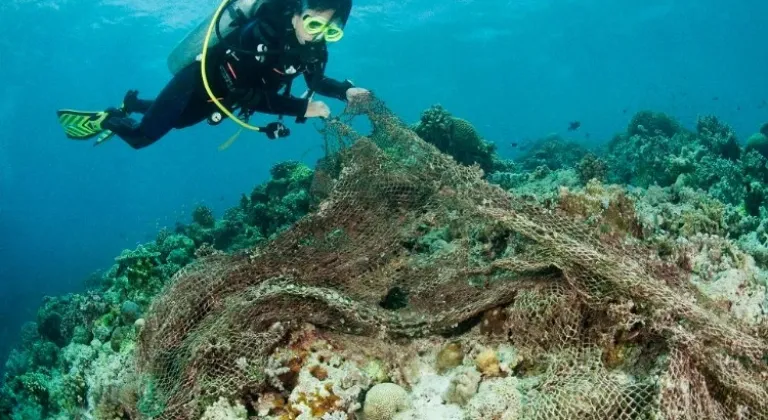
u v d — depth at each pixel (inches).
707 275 144.3
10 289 1496.1
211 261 137.9
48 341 352.8
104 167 3408.0
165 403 107.1
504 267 115.8
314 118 184.9
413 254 143.3
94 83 2175.2
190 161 3703.3
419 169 150.9
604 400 90.6
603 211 146.5
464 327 122.4
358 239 141.7
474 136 390.3
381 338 119.4
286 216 354.9
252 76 168.1
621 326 101.8
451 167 146.3
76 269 1643.7
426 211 147.3
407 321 119.0
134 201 3745.1
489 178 365.4
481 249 135.5
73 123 228.2
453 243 139.6
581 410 89.7
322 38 164.4
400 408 108.7
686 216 185.8
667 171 304.7
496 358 111.5
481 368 111.0
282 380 116.9
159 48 1798.7
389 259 139.9
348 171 149.2
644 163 361.7
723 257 152.5
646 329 103.0
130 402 122.0
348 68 2133.4
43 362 320.2
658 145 520.4
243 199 451.5
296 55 165.3
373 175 149.1
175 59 186.1
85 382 162.7
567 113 3511.3
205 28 180.5
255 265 131.6
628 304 101.2
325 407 109.4
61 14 1508.4
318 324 122.2
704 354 96.4
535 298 110.3
